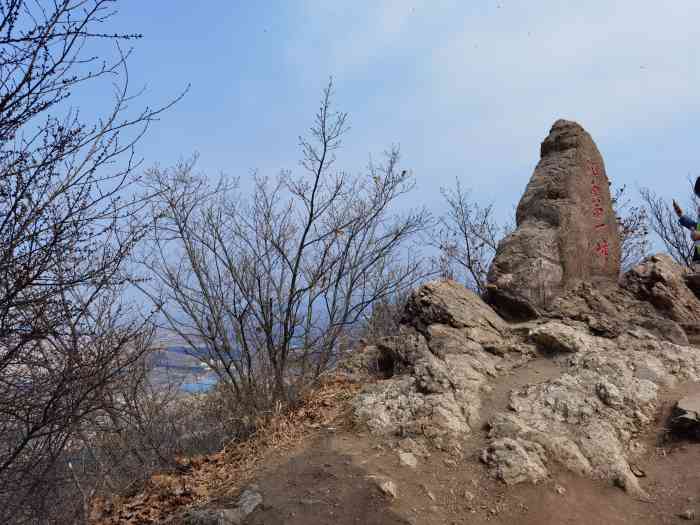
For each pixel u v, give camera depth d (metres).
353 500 3.82
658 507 3.79
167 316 7.66
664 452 4.32
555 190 7.15
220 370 8.13
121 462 6.64
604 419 4.62
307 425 5.20
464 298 6.55
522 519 3.66
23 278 3.25
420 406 4.91
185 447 7.39
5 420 3.64
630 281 6.86
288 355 7.15
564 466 4.16
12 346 3.38
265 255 7.87
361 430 4.83
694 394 4.80
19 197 3.16
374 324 9.73
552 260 6.72
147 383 8.30
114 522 4.41
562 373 5.32
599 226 7.45
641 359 5.34
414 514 3.67
